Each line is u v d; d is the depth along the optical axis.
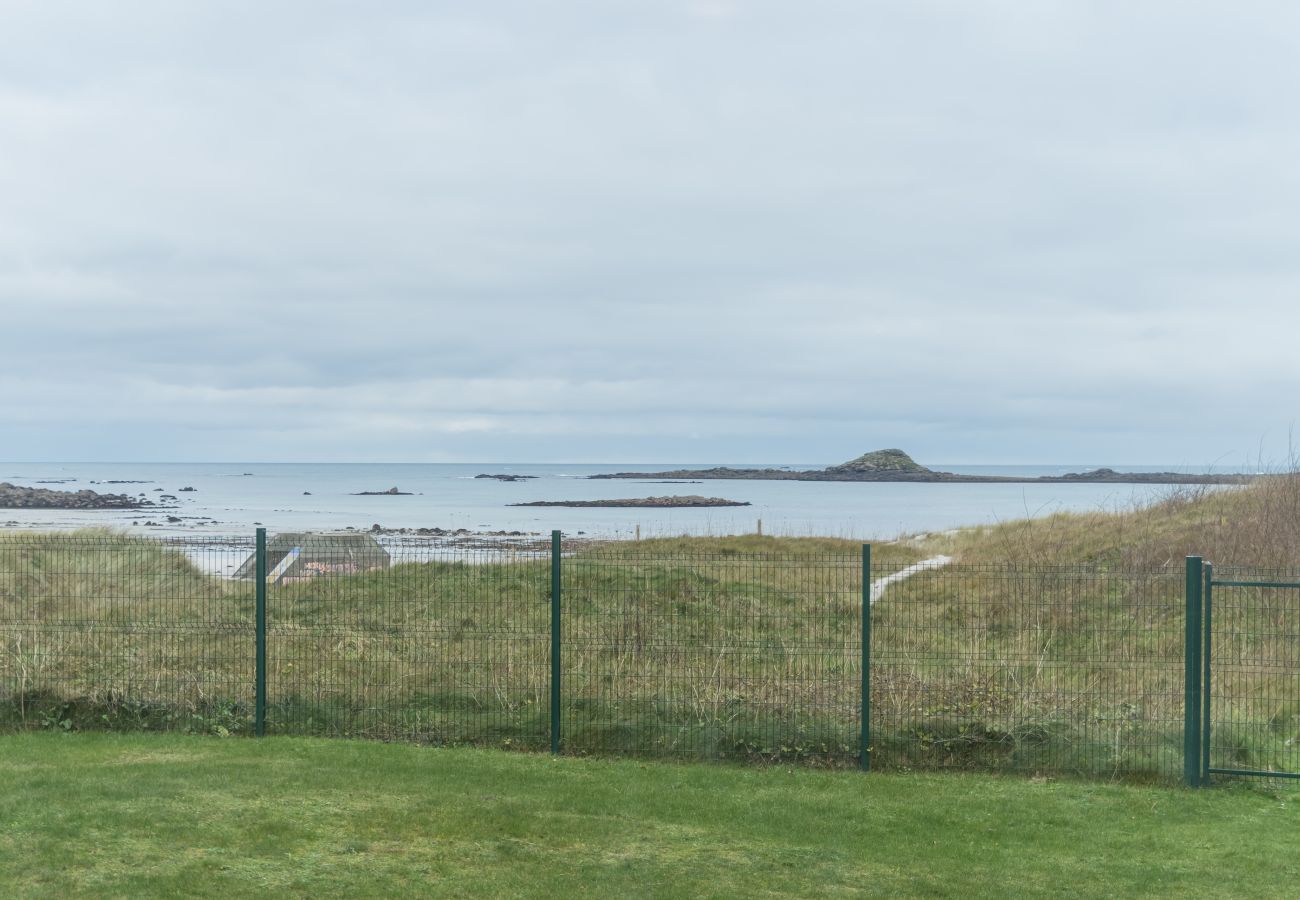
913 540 32.25
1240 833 8.82
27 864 6.99
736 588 15.40
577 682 12.07
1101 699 11.29
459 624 14.16
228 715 11.95
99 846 7.42
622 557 14.33
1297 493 23.69
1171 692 11.30
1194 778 10.33
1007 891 7.29
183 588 15.95
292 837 7.83
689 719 11.45
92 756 10.55
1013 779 10.53
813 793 9.84
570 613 14.74
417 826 8.27
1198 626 10.42
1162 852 8.27
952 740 10.99
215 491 186.62
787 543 29.72
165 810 8.36
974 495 162.38
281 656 13.07
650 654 12.62
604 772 10.40
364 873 7.15
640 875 7.36
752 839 8.34
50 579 15.41
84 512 108.81
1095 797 9.84
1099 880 7.55
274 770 9.92
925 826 8.86
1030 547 25.92
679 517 95.00
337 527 73.69
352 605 15.38
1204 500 28.02
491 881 7.13
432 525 79.19
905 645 12.72
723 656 12.58
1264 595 13.36
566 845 8.01
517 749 11.40
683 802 9.34
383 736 11.70
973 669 11.88
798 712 11.38
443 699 12.14
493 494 184.50
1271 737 11.02
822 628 13.62
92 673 12.59
